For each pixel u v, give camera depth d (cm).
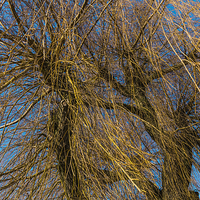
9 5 200
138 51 255
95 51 238
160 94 229
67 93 210
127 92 256
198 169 226
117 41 233
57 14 210
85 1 197
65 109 212
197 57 221
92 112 178
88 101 183
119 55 243
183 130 253
